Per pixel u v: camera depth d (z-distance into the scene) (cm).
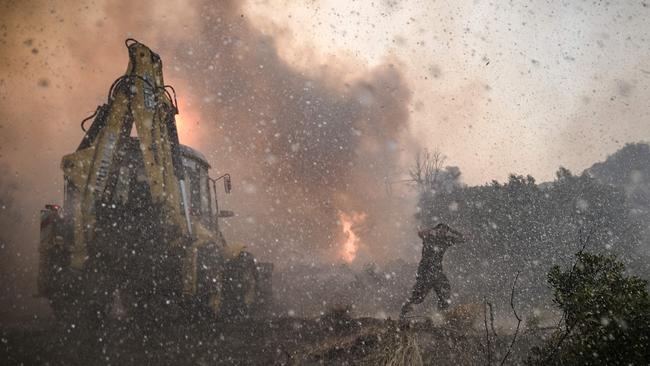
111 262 566
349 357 411
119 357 421
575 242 1086
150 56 629
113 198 599
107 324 556
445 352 415
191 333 525
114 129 595
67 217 571
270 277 819
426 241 634
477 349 422
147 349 454
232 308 673
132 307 579
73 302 550
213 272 615
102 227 569
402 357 379
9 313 599
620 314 308
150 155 598
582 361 312
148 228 584
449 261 1105
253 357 429
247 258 723
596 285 338
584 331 323
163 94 636
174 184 616
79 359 407
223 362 415
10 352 406
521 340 444
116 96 602
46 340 459
